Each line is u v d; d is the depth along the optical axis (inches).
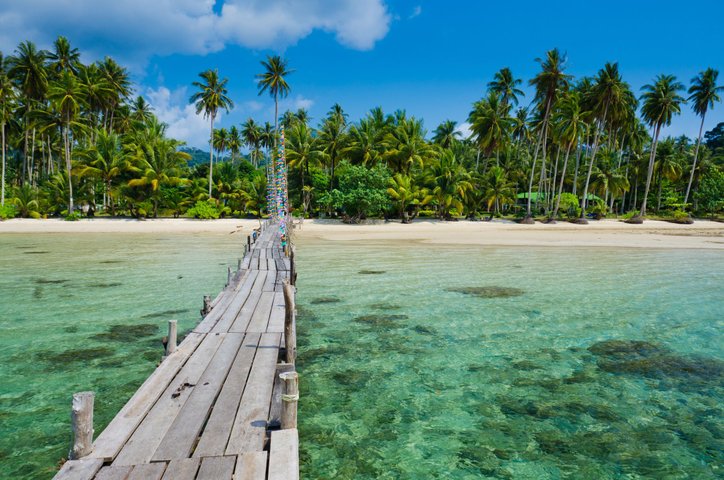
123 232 1529.3
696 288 636.1
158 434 185.5
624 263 891.4
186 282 647.8
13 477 199.0
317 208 2249.0
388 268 802.2
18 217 1784.0
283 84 2210.9
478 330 431.2
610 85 1953.7
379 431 247.9
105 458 165.2
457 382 313.3
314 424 254.5
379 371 331.3
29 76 1798.7
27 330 410.3
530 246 1219.2
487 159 2394.2
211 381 243.3
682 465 217.8
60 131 2023.9
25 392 284.0
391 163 2146.9
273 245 916.0
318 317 471.5
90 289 591.5
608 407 277.7
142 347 369.1
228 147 3181.6
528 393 297.0
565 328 440.1
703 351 378.6
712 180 2486.5
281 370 261.4
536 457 224.1
